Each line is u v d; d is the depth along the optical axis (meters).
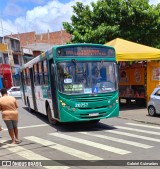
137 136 11.07
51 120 14.60
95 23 27.00
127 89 22.56
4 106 10.62
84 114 12.25
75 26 27.36
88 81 12.42
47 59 13.63
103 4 26.44
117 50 18.86
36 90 17.41
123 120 15.67
